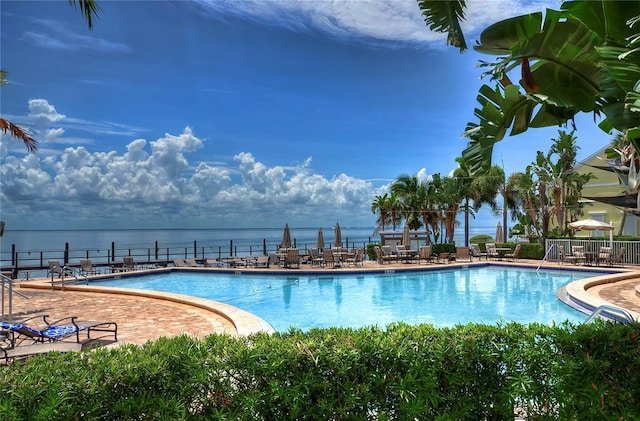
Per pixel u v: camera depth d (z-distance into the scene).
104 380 2.62
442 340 3.09
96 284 16.55
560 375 2.97
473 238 35.59
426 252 22.11
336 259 21.66
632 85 2.75
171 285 17.17
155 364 2.76
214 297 14.39
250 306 12.74
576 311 10.80
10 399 2.40
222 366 2.82
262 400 2.74
